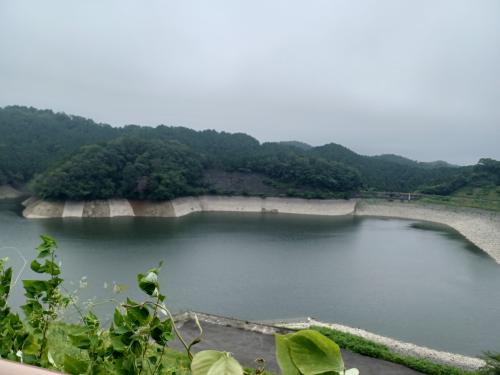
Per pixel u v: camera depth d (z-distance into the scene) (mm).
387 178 120750
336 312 30469
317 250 50094
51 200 67625
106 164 73875
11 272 2867
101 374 2172
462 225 74312
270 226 67562
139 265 37938
